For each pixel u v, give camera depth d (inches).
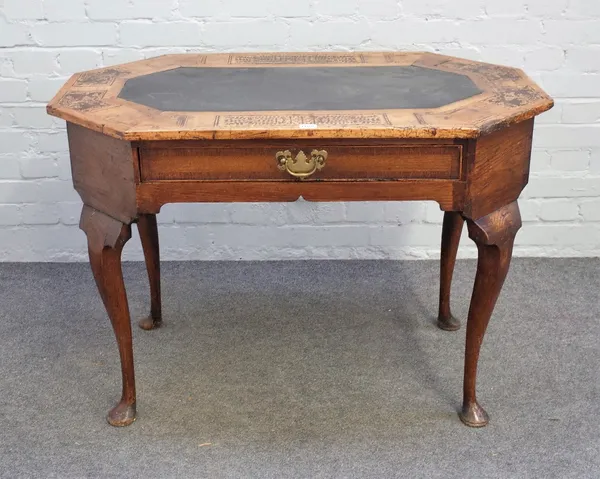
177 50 110.9
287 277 115.0
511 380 91.0
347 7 109.2
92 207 79.4
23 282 113.3
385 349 97.7
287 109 76.0
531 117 76.3
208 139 70.7
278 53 102.6
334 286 112.7
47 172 114.7
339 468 77.6
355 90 83.5
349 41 110.9
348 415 85.4
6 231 117.3
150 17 109.0
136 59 111.0
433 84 85.5
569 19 109.3
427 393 89.0
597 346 97.5
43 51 109.5
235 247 119.1
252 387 90.4
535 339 99.0
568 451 79.6
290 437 82.0
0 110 111.5
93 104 77.9
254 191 73.8
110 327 102.7
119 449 80.5
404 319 104.4
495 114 73.2
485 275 78.4
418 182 73.4
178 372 93.3
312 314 105.7
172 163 72.7
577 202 117.1
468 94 80.7
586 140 114.1
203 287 112.4
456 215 96.5
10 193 115.3
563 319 103.5
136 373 93.0
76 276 115.1
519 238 119.5
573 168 115.5
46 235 118.0
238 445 81.0
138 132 69.5
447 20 109.9
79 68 110.9
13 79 110.3
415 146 72.1
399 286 112.6
